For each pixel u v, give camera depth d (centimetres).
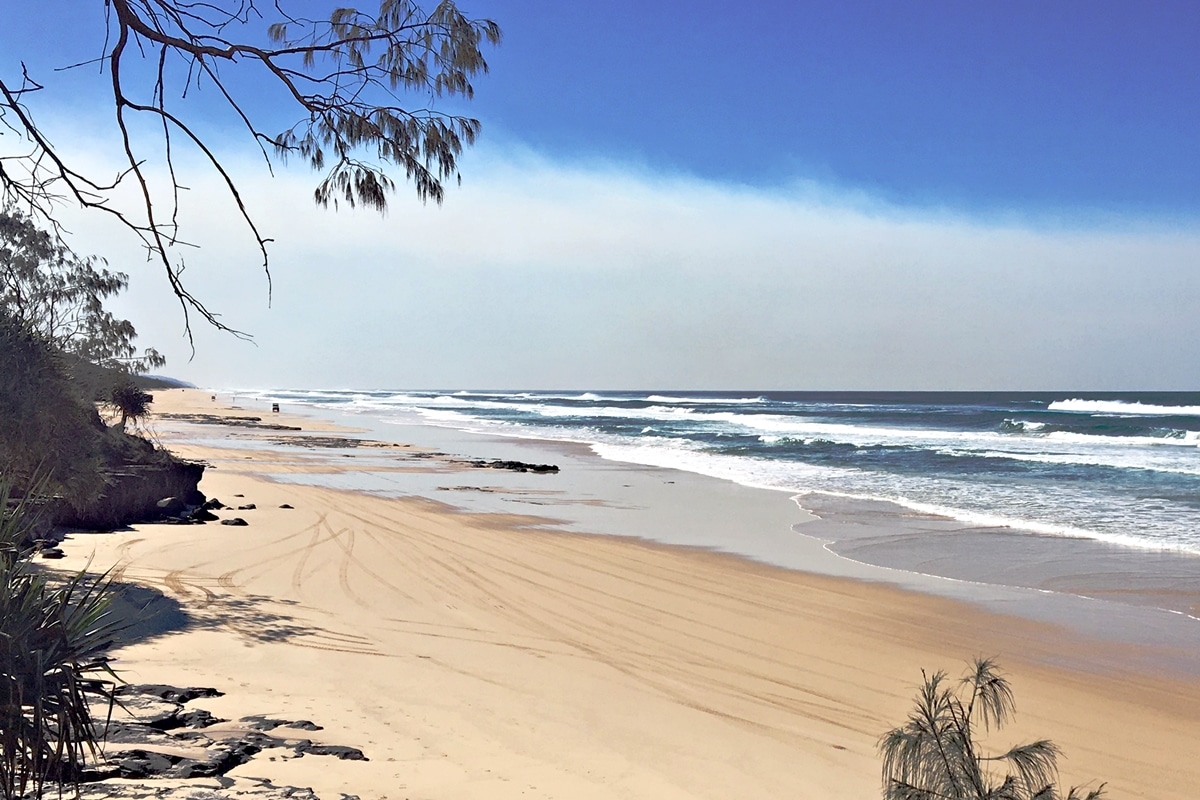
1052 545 1898
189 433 5141
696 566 1658
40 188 345
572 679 929
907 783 377
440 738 691
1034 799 367
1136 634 1238
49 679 303
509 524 2114
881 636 1209
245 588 1252
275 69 381
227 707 711
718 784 654
